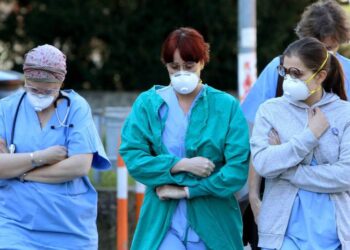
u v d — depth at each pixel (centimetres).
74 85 6166
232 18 5684
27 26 5900
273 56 5688
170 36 1416
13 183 1462
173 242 1434
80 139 1462
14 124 1475
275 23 5653
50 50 1428
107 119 2656
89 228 1496
